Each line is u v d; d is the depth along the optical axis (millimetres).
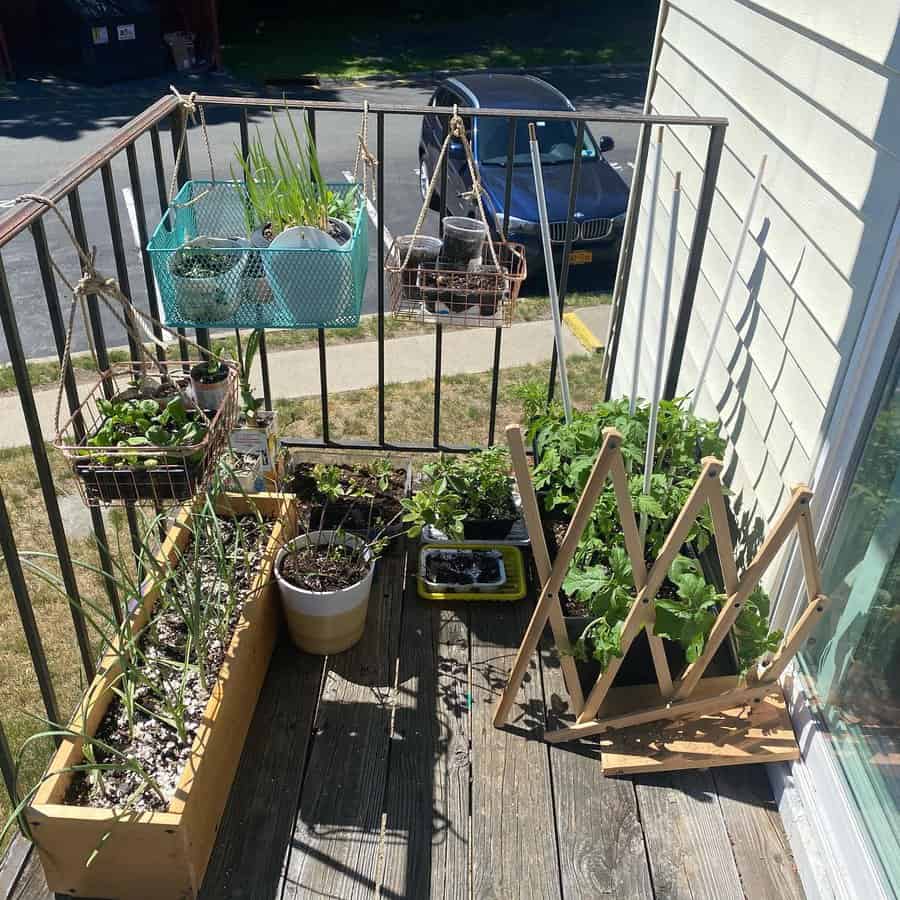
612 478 1626
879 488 1688
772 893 1753
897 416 1623
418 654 2248
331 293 2049
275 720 2055
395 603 2393
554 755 2004
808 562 1737
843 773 1758
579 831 1851
